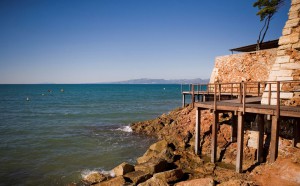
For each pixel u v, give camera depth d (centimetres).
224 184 991
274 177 980
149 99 8956
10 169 1716
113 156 2003
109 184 1299
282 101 1467
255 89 2495
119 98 9588
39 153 2083
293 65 1498
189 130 2022
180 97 10062
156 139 2584
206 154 1708
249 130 1620
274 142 1123
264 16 3203
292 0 1586
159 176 1266
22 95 11500
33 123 3688
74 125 3494
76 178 1555
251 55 2642
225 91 2788
